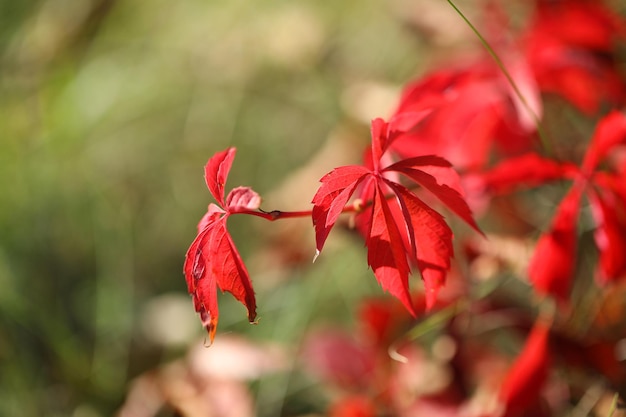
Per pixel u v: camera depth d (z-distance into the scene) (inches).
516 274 35.7
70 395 42.8
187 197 55.2
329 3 57.0
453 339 35.6
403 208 26.9
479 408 34.7
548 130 36.9
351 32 54.8
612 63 36.6
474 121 35.0
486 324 36.9
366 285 45.6
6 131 55.1
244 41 56.6
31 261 50.2
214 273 27.3
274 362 37.2
